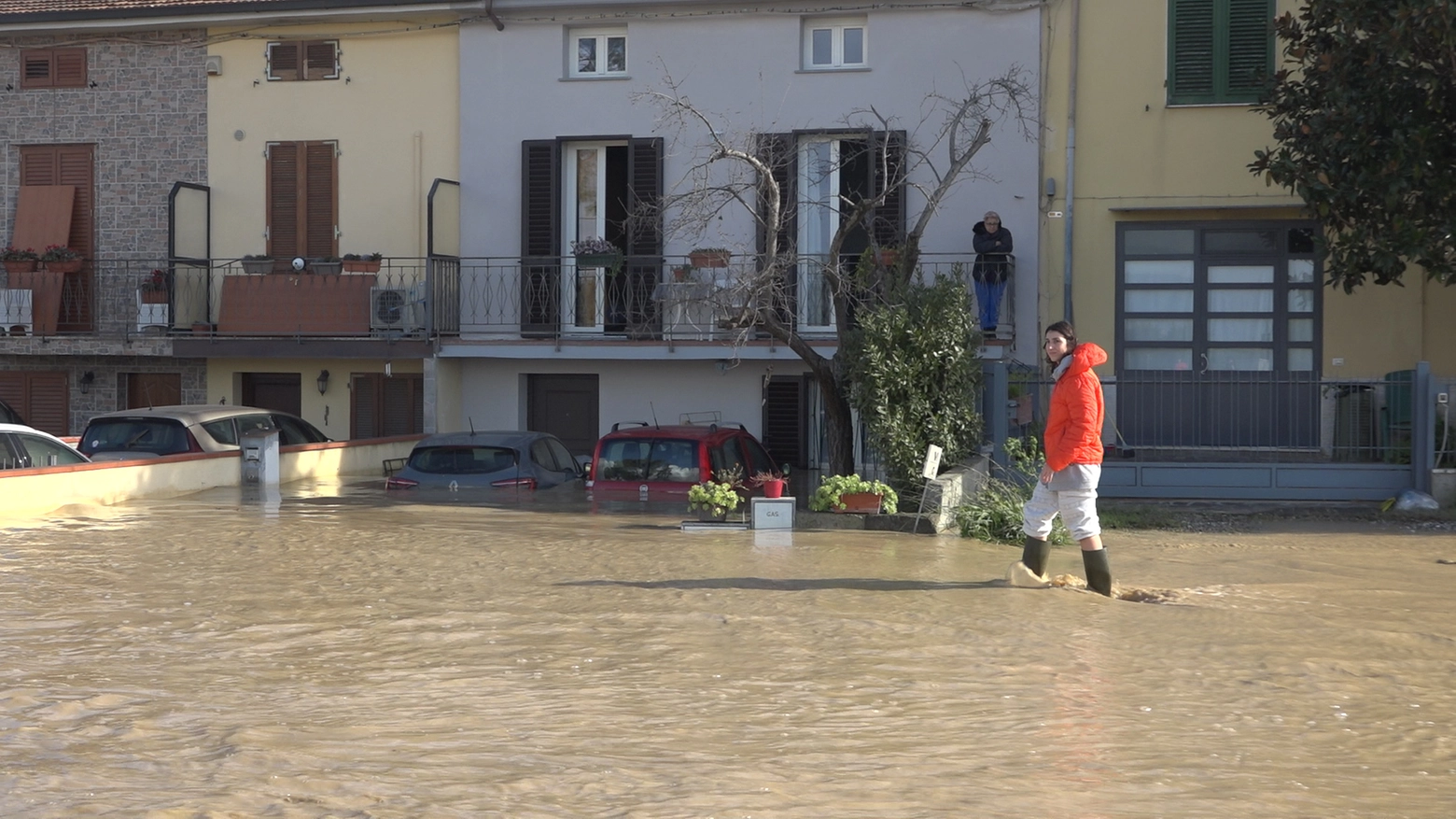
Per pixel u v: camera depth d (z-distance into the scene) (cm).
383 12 2136
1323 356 1881
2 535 1175
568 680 665
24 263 2227
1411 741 585
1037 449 1484
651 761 525
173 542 1141
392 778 494
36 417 2295
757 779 504
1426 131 1494
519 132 2122
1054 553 1184
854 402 1442
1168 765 537
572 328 2117
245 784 481
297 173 2202
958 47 1972
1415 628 844
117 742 539
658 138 2062
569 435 2178
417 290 2098
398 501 1491
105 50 2252
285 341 2116
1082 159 1936
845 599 904
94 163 2262
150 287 2186
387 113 2173
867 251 1659
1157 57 1911
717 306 1812
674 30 2061
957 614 858
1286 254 1892
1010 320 1938
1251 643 784
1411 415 1603
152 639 748
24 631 764
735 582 964
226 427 1709
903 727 586
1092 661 728
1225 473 1638
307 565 1020
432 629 782
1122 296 1930
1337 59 1555
